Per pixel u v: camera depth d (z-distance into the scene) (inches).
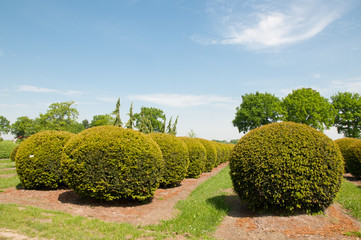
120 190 264.8
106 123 2033.7
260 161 225.8
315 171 216.4
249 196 238.7
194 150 511.2
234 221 230.1
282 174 218.1
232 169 253.0
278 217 223.3
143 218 234.8
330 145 228.4
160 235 187.0
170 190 376.8
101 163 259.0
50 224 189.5
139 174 268.2
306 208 229.6
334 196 229.6
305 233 190.2
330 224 208.8
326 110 1571.1
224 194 341.1
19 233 165.3
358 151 472.1
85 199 291.3
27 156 330.6
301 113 1612.9
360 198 290.7
